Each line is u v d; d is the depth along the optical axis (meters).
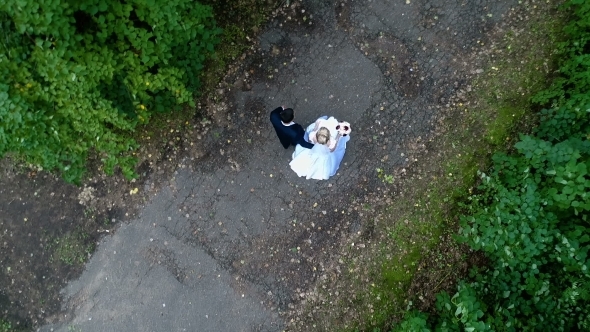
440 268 5.72
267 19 5.93
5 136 3.80
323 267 5.86
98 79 4.14
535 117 5.68
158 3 4.20
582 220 4.79
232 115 5.96
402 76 5.94
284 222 5.92
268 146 5.95
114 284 5.88
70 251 5.90
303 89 5.96
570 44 5.59
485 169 5.73
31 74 3.83
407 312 5.37
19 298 5.87
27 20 3.43
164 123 5.92
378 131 5.93
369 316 5.73
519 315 4.87
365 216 5.88
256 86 5.94
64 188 5.93
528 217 4.75
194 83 5.46
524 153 4.97
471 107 5.85
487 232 4.86
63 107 4.02
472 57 5.90
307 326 5.80
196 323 5.84
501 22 5.89
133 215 5.93
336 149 5.47
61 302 5.87
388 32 5.96
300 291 5.85
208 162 5.96
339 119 5.95
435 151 5.87
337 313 5.79
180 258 5.91
